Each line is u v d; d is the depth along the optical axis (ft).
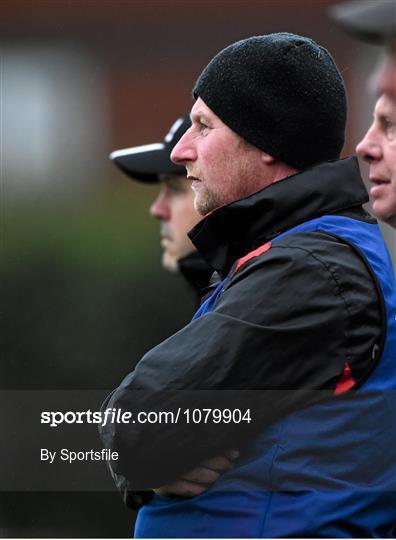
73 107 102.99
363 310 22.36
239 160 24.53
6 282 65.00
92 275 64.85
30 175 90.89
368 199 25.18
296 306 22.17
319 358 22.17
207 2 97.76
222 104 24.49
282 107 24.16
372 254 23.49
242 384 22.07
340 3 86.94
